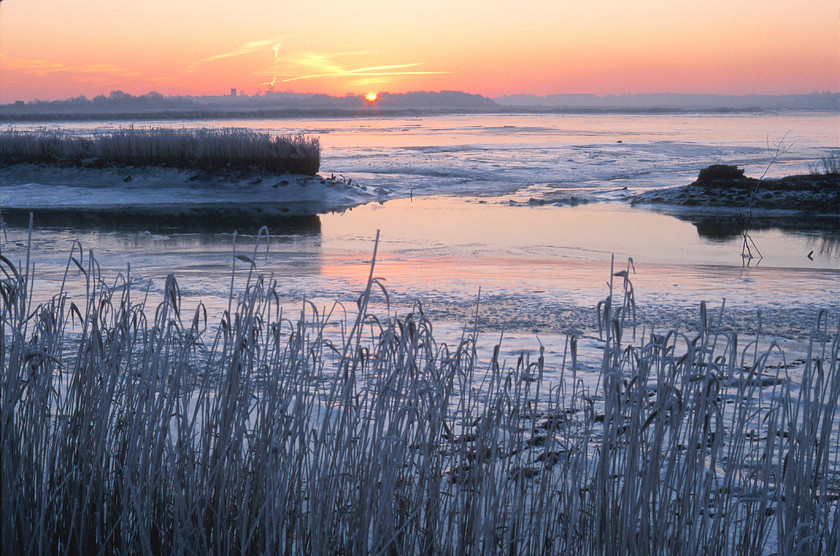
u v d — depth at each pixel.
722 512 2.88
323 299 11.19
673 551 2.71
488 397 3.15
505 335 8.87
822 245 20.38
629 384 2.72
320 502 2.55
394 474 2.60
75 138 38.59
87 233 22.05
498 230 22.89
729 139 87.31
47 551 2.74
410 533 2.89
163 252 17.61
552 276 14.02
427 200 32.75
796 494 2.67
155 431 2.89
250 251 17.98
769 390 6.02
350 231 22.73
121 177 34.88
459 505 3.14
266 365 3.19
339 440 2.76
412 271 14.56
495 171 45.34
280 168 35.03
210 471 2.93
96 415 3.11
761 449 4.28
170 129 37.78
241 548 2.63
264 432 2.89
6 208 28.83
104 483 3.01
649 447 2.89
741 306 10.93
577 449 3.06
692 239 21.28
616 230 22.97
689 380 2.66
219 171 34.94
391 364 3.00
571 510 2.88
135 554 2.81
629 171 46.31
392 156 57.41
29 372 2.88
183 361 3.00
